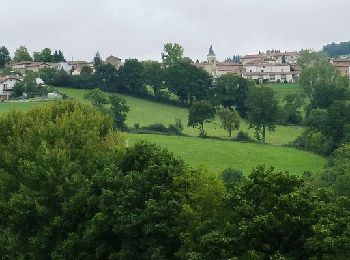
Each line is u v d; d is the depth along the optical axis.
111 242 30.92
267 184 24.12
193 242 25.61
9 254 34.03
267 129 121.19
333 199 27.31
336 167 62.62
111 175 32.00
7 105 117.00
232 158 87.31
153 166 30.47
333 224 22.09
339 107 94.19
